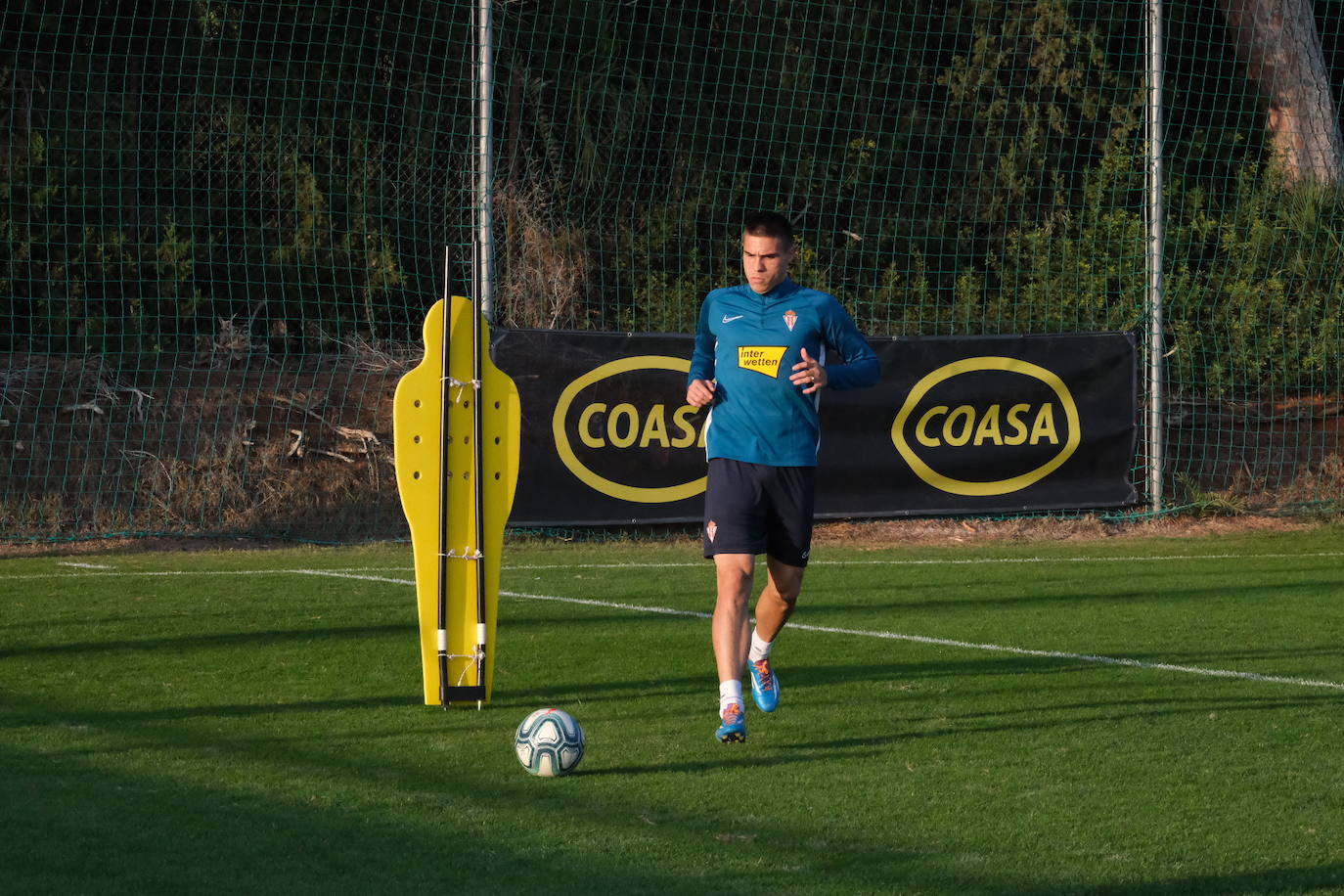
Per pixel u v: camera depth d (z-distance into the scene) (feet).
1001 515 109.50
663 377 103.71
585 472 102.22
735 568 44.21
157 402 120.16
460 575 48.49
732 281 143.43
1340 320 135.74
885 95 157.28
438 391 48.06
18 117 136.77
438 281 144.77
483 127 102.68
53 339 130.82
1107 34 160.15
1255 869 31.71
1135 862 32.17
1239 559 93.71
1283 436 126.82
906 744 43.73
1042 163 144.97
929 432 107.24
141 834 33.60
